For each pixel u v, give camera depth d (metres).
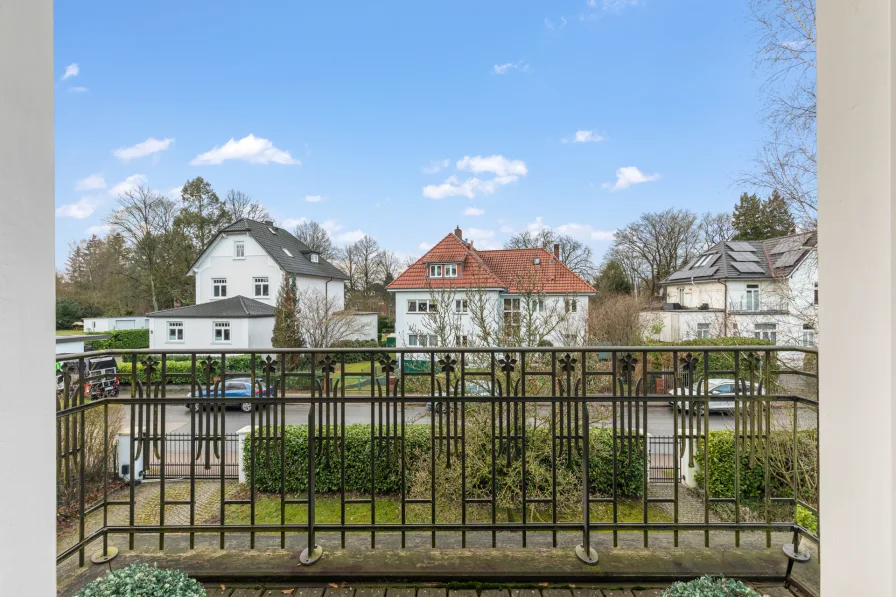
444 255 17.78
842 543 0.77
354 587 1.66
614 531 1.84
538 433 5.09
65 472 1.71
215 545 1.89
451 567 1.70
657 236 23.09
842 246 0.78
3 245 0.73
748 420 1.87
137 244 21.44
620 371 1.88
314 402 1.85
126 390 11.73
